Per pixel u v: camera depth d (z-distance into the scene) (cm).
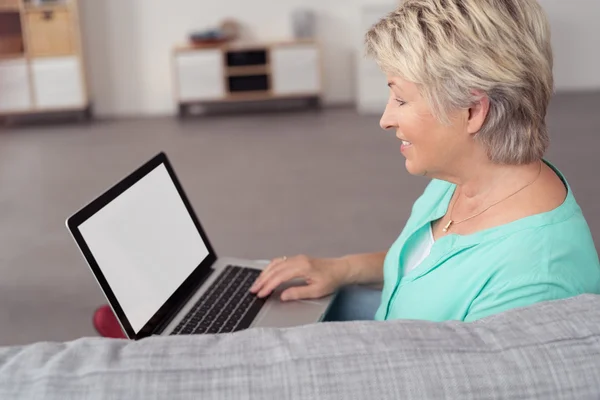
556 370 77
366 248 346
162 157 173
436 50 111
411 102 118
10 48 596
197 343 79
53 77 586
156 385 74
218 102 638
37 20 574
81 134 564
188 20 612
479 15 110
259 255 342
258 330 82
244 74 606
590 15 600
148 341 80
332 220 379
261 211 395
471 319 112
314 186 429
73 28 578
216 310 156
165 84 626
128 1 605
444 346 79
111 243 145
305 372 75
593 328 81
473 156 122
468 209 129
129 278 146
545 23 115
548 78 116
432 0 113
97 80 621
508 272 114
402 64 113
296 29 602
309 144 512
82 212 139
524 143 118
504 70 111
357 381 75
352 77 627
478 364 77
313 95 607
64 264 340
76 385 74
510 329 82
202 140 535
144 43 615
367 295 166
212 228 375
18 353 78
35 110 591
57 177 461
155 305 151
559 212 117
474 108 115
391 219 377
